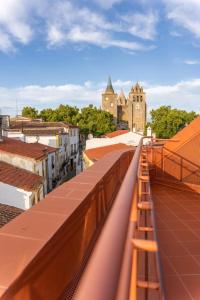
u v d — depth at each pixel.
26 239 1.63
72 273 2.26
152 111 68.12
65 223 1.95
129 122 136.25
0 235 1.67
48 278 1.76
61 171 38.09
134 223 1.11
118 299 0.57
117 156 5.61
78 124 68.50
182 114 62.19
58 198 2.48
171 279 3.51
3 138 26.11
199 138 8.10
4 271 1.34
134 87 137.50
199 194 7.79
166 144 8.86
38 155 21.77
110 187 4.34
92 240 2.95
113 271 0.62
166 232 5.04
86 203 2.63
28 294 1.47
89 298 0.54
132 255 0.86
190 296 3.17
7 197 14.59
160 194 7.84
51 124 47.06
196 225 5.42
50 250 1.72
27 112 76.19
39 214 2.04
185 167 8.27
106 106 138.75
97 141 39.53
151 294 2.62
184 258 4.07
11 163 19.75
